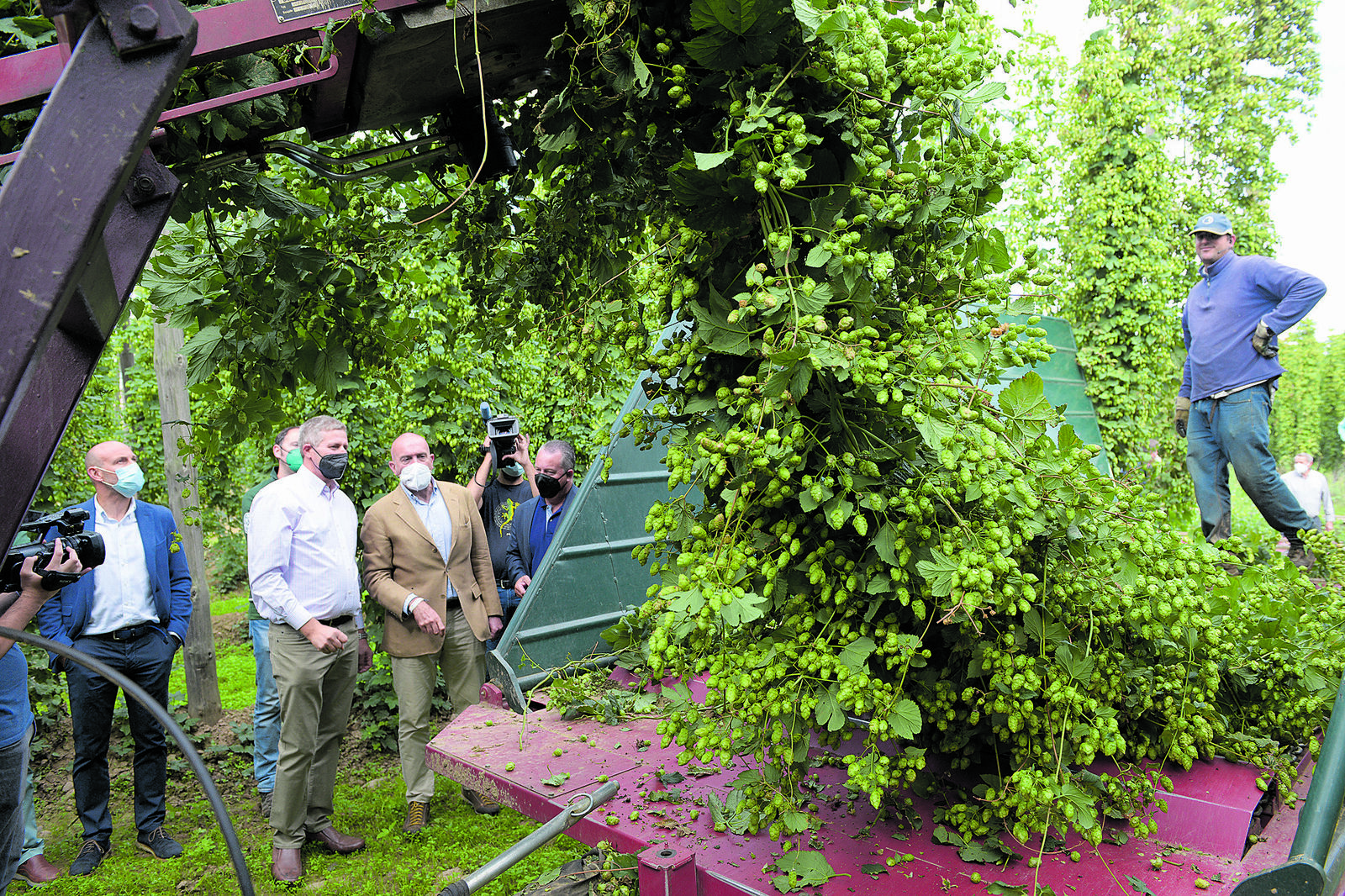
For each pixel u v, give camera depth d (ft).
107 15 2.95
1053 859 5.15
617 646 7.75
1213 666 5.85
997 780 5.42
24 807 13.30
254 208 6.66
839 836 5.52
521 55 5.61
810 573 4.83
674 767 6.93
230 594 39.06
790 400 4.49
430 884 12.40
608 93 5.25
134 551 13.82
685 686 5.70
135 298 7.70
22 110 4.05
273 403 8.26
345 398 18.44
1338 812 3.59
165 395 19.30
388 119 6.41
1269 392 12.95
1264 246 28.22
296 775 12.80
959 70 4.64
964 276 5.22
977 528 4.80
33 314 2.86
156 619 14.03
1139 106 25.84
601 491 12.52
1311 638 6.98
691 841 5.56
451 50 5.32
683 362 5.17
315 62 5.42
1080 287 26.71
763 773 5.39
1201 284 13.69
